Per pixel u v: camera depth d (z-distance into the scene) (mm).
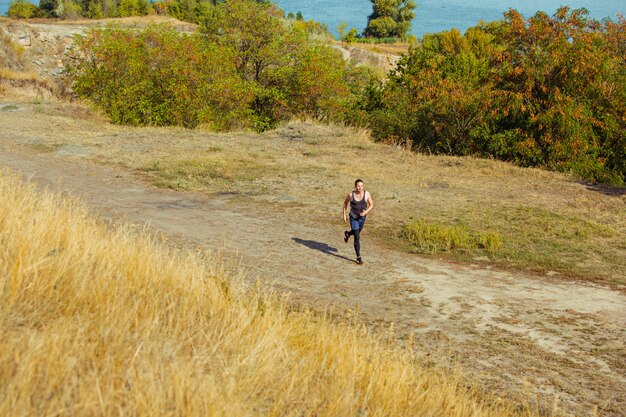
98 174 17672
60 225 7098
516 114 24672
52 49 45500
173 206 14742
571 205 16969
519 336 8195
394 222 14422
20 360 3699
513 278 10953
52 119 26469
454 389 5688
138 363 4195
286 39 34906
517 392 6500
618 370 7277
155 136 24484
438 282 10453
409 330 8109
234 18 34344
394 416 4871
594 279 11070
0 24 44125
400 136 27812
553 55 24156
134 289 5844
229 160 20562
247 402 4293
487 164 22438
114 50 30703
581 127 24016
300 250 11812
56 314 4797
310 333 6359
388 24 126750
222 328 5324
